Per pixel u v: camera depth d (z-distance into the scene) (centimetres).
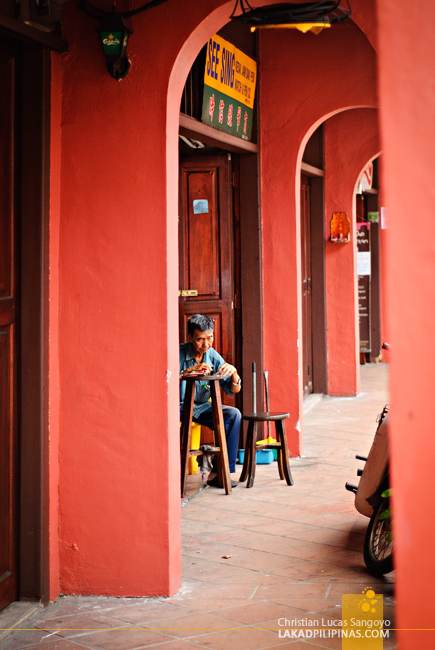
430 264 73
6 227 334
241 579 371
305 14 307
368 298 1297
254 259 648
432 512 75
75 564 360
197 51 368
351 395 1005
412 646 81
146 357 353
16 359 343
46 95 343
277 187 648
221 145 594
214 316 644
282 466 573
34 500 342
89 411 358
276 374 659
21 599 343
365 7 368
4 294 332
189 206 637
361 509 401
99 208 358
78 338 360
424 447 76
